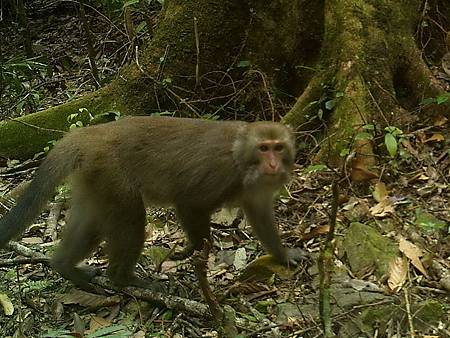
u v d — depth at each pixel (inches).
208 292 111.5
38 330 118.6
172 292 122.0
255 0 159.8
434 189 135.0
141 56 165.6
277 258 123.8
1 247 119.8
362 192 135.9
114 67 194.5
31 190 121.0
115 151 121.0
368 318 112.6
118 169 120.6
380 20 148.3
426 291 117.1
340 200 133.8
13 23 246.5
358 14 147.6
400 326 112.0
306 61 158.2
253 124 119.0
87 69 200.5
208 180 119.8
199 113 161.3
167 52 162.4
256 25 160.6
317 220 132.1
